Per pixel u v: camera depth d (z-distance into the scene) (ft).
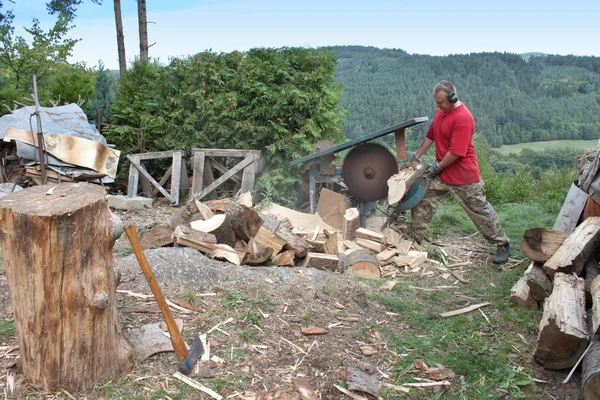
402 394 10.91
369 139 21.56
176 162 28.73
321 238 19.16
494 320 14.69
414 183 20.65
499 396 11.10
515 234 23.82
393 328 13.82
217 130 29.30
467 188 19.70
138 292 13.73
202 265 15.19
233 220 17.12
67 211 8.92
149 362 10.92
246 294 14.14
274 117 28.43
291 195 28.07
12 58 50.60
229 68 30.37
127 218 24.94
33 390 9.71
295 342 12.39
